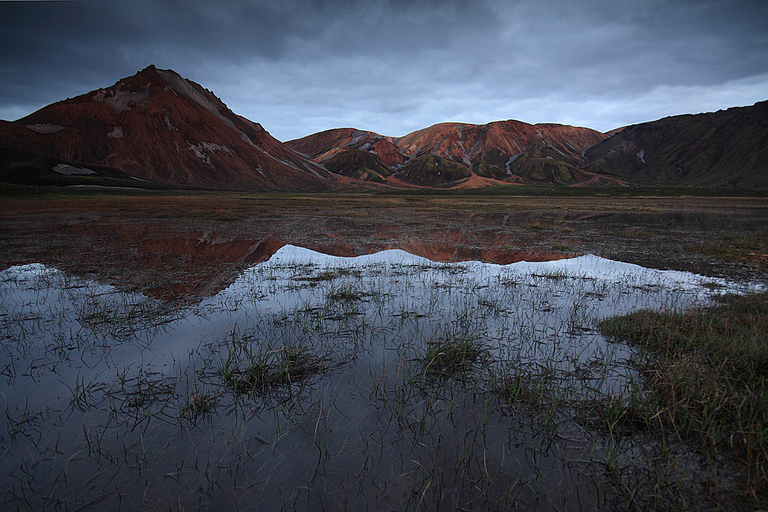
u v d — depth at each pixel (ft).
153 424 11.89
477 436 11.45
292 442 11.18
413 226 71.77
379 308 23.47
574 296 26.43
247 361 15.72
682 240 53.26
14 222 69.26
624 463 10.41
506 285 29.37
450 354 16.34
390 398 13.34
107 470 10.04
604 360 16.37
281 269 34.19
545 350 17.43
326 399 13.30
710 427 11.12
